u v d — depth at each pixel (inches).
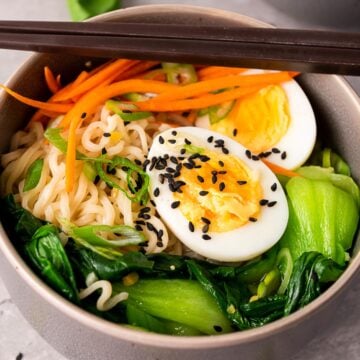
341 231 12.3
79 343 11.3
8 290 12.2
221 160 12.4
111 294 11.4
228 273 11.8
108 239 11.9
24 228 11.8
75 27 12.2
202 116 13.2
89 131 12.5
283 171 12.7
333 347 12.9
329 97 13.1
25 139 12.8
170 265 11.7
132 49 12.1
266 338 10.5
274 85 13.1
